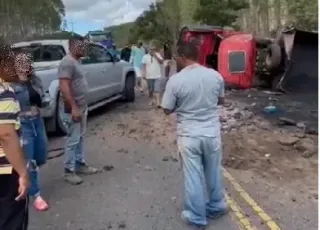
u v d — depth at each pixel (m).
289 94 12.23
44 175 5.95
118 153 6.97
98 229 4.30
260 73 13.47
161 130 8.45
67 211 4.74
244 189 5.18
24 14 73.81
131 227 4.32
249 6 40.78
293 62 12.56
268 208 4.64
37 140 4.67
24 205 3.20
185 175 4.21
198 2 44.12
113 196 5.11
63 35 10.31
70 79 5.31
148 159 6.58
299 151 6.74
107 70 10.34
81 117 5.53
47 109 7.51
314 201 4.83
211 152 4.18
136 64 14.28
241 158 6.44
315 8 26.80
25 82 4.45
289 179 5.56
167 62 12.02
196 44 4.14
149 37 55.38
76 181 5.54
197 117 4.10
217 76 4.17
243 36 13.33
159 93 11.23
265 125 8.43
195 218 4.23
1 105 2.90
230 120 8.93
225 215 4.50
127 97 11.86
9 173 3.07
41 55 8.92
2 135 2.92
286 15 33.78
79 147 5.77
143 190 5.27
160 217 4.51
